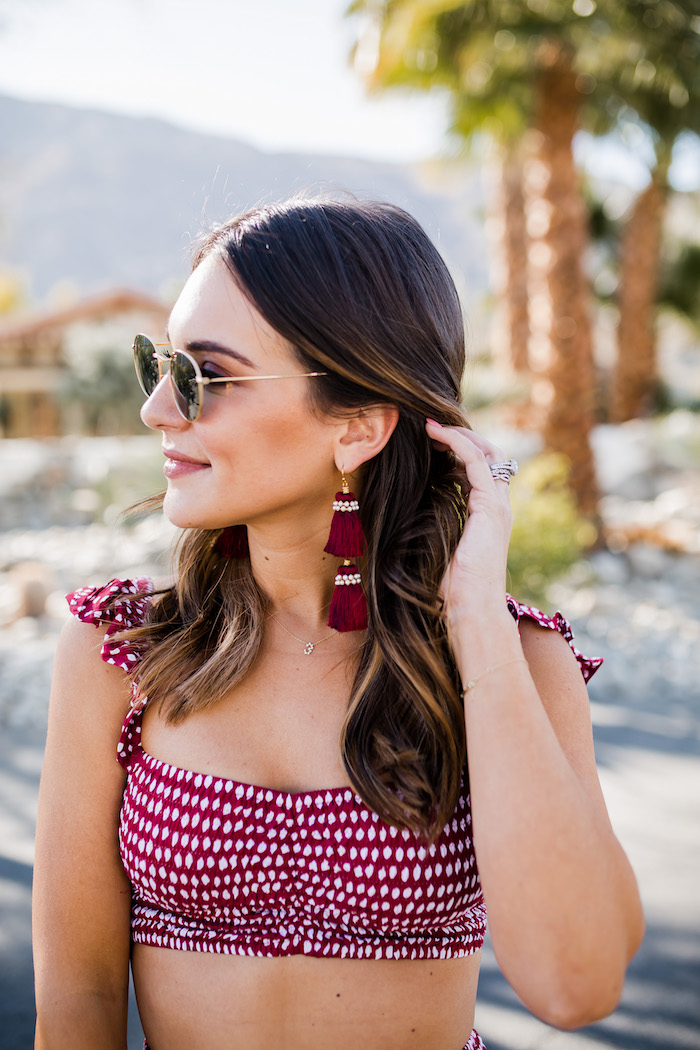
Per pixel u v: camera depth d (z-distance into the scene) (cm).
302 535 125
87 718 120
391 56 826
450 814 113
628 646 632
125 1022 121
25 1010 254
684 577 866
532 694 111
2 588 806
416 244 122
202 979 112
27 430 2036
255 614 124
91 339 1647
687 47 786
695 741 463
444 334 124
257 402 112
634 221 1617
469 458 125
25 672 554
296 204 117
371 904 111
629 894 107
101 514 1024
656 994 267
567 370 873
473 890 116
